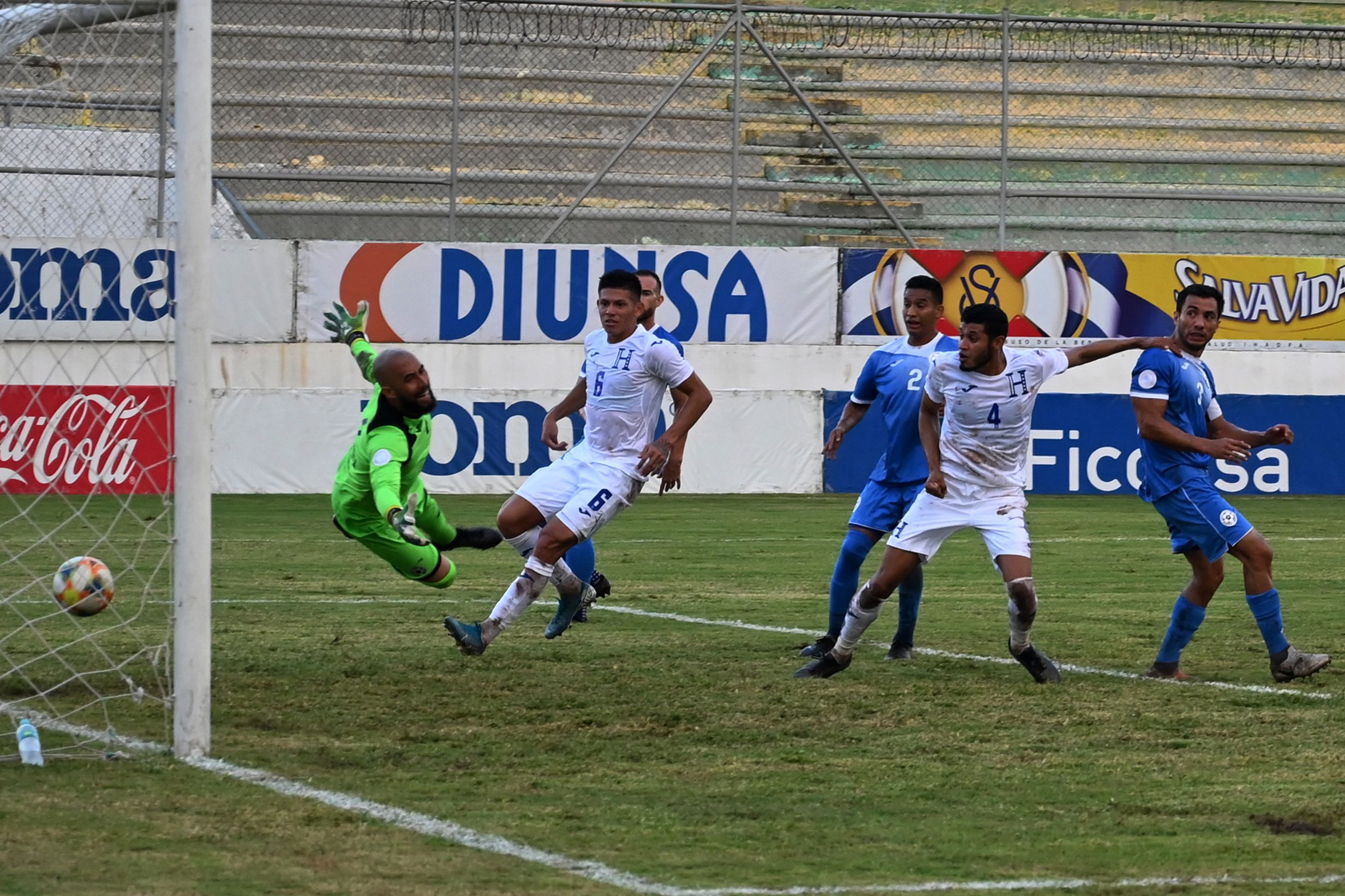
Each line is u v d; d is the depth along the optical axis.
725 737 15.42
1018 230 66.12
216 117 63.94
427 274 55.56
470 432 52.75
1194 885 10.43
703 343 56.53
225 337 55.00
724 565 33.34
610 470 18.97
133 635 21.50
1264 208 67.25
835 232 65.75
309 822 11.69
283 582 29.27
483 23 66.88
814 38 70.19
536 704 17.11
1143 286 57.53
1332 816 12.40
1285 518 46.38
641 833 11.65
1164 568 33.16
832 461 54.47
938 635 23.16
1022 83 70.44
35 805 11.97
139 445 47.62
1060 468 54.41
